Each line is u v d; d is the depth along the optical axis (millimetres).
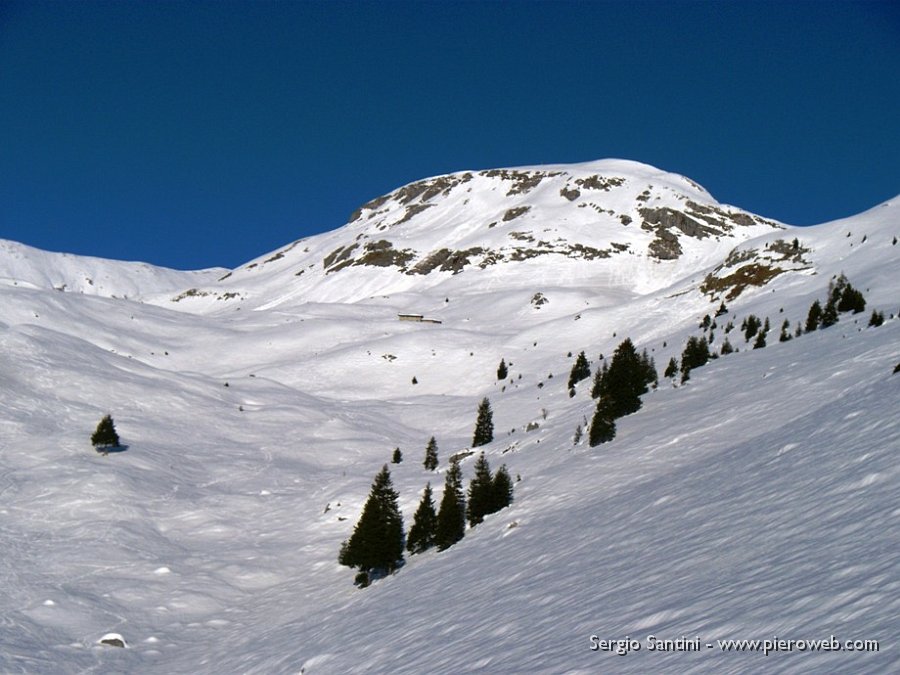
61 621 36156
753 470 25703
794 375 47906
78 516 48656
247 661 30266
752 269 118875
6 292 123000
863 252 109750
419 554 42375
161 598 40406
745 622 11883
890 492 16422
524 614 19422
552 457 50375
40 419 65062
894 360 41938
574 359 110812
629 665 11953
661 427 46438
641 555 20578
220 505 54094
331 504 54344
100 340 118688
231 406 81750
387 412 90250
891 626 9531
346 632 28547
